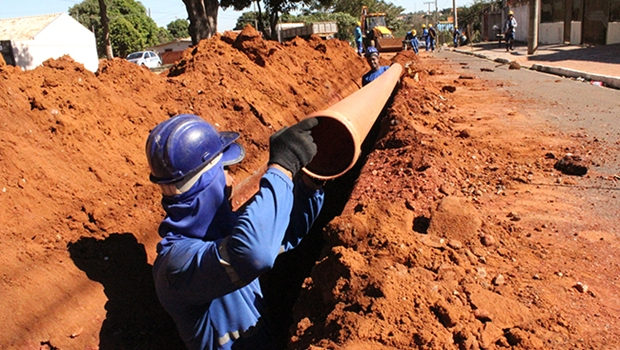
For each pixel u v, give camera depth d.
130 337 3.70
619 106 9.05
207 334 2.36
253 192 6.33
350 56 16.19
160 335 3.87
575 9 28.47
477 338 2.44
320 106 10.23
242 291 2.42
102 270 3.95
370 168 5.30
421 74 14.57
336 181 6.92
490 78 15.40
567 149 6.25
